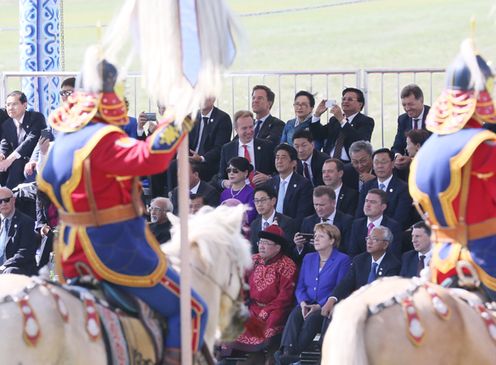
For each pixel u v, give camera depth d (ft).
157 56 64.69
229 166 116.57
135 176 61.52
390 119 160.66
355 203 112.06
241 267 71.46
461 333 58.29
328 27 218.79
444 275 63.72
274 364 105.40
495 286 62.34
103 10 221.87
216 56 65.10
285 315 105.81
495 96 64.18
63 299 58.90
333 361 56.44
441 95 63.82
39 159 125.39
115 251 62.28
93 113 61.77
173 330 64.03
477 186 62.39
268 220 111.34
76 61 208.03
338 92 152.56
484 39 200.03
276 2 223.71
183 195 64.08
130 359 61.26
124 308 62.39
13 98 132.46
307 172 119.14
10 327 56.08
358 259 102.58
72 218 62.59
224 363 106.11
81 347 58.44
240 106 152.56
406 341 56.90
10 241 117.60
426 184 63.31
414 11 214.28
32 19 145.07
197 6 64.90
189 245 68.28
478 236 62.54
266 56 214.69
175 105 62.95
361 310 57.36
